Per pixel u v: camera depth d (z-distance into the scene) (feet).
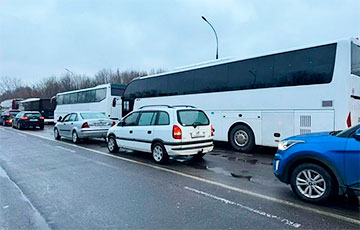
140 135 25.27
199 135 23.12
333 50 22.75
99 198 14.16
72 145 36.06
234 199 13.94
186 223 11.04
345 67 21.98
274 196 14.40
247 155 28.09
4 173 19.81
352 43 22.36
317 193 13.08
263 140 27.61
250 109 28.68
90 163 23.54
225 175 19.25
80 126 36.86
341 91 22.06
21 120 67.62
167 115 22.97
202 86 33.78
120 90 60.49
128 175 19.19
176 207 12.84
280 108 26.14
